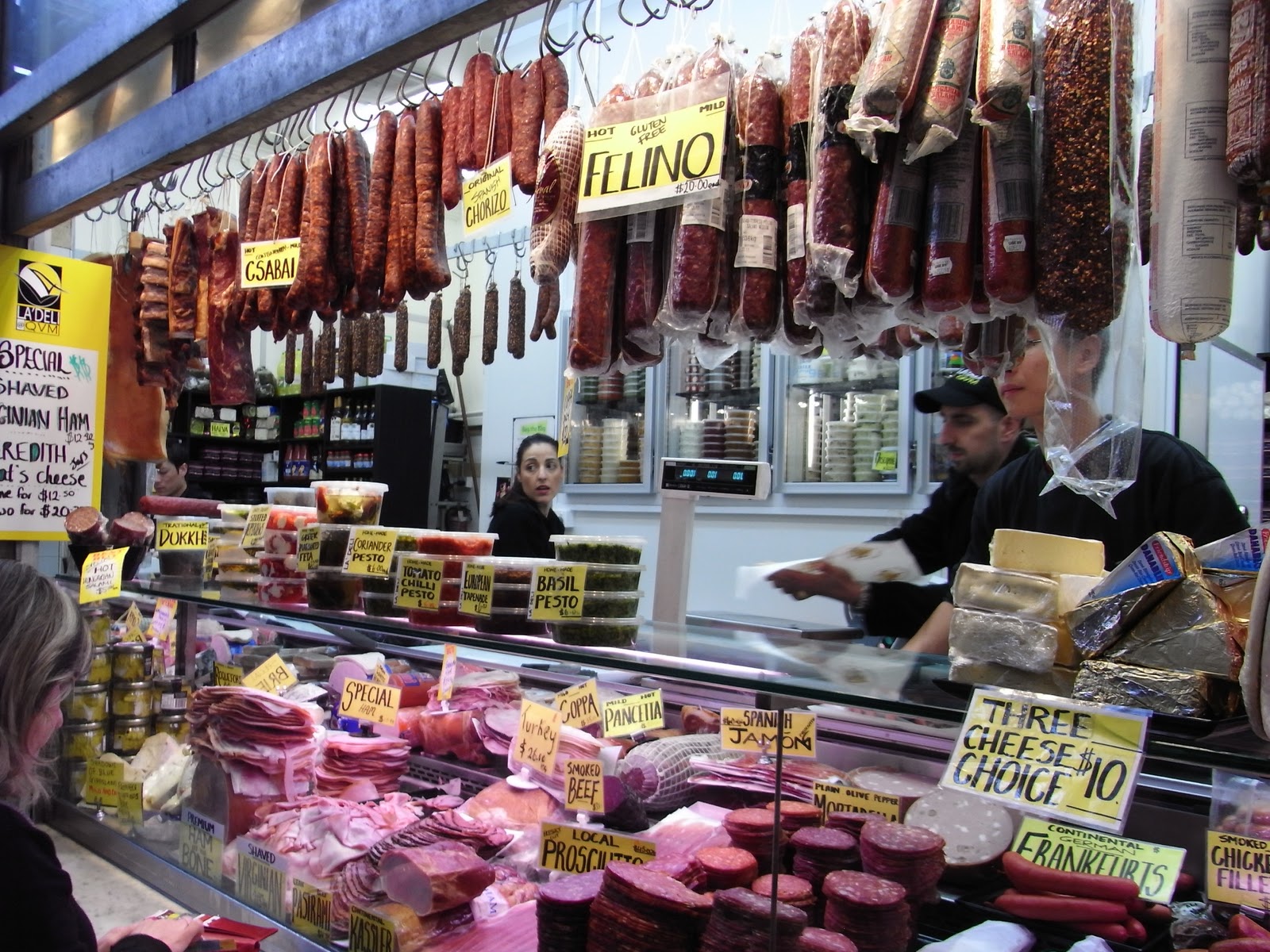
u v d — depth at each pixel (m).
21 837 1.40
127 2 2.50
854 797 1.68
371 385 6.74
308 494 2.65
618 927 1.38
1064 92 1.29
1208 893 1.39
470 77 2.14
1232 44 1.03
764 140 1.68
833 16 1.52
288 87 2.12
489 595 1.70
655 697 1.90
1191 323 1.06
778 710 1.37
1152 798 1.51
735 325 1.79
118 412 3.38
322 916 1.72
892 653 1.53
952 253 1.41
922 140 1.37
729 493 2.01
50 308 2.89
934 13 1.37
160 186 3.05
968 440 3.01
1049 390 1.35
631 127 1.70
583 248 1.83
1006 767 1.12
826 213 1.50
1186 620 1.08
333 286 2.43
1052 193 1.29
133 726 2.65
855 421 4.51
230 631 3.00
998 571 1.25
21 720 1.46
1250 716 0.92
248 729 2.03
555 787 1.97
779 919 1.33
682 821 1.77
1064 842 1.54
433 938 1.58
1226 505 2.20
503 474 6.07
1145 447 2.30
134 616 2.77
